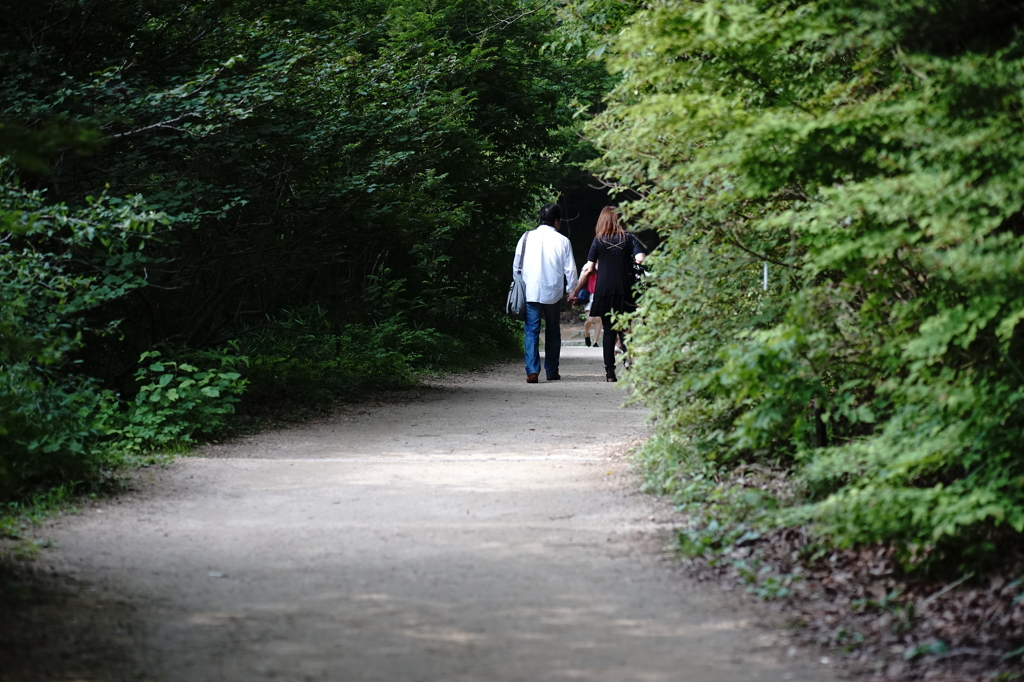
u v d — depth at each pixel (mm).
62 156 10766
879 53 6332
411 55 16391
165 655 4590
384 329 17891
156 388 10344
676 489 7793
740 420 6918
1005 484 5422
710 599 5445
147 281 11352
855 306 7273
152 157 11773
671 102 6461
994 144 5211
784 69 7012
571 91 24609
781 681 4371
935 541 5555
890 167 5805
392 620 5074
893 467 5559
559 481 8484
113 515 7301
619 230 15773
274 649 4672
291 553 6289
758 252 8219
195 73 12094
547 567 5996
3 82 10820
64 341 8352
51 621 4996
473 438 10805
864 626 5051
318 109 13117
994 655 4621
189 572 5871
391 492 8086
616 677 4391
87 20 11578
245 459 9562
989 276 5234
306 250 13555
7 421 7422
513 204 23594
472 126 21562
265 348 15812
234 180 12320
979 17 5449
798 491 7031
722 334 8406
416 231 14992
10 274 9164
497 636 4863
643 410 12789
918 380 6113
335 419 12062
